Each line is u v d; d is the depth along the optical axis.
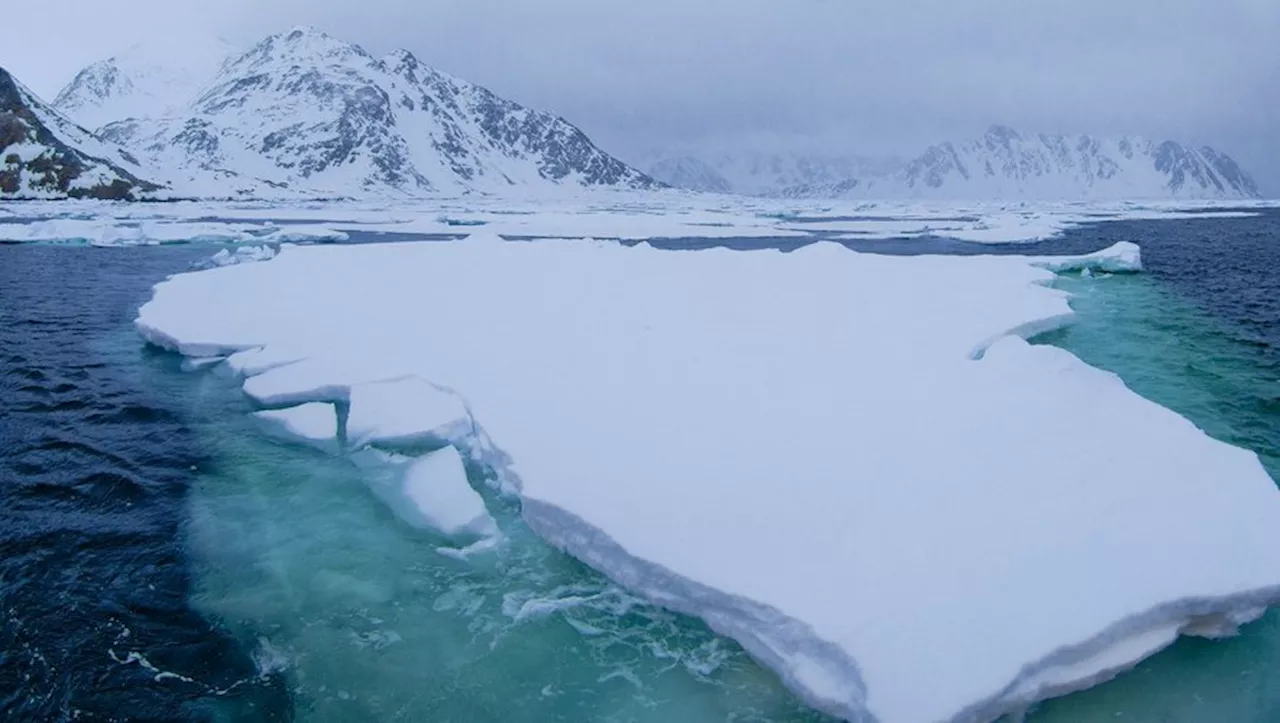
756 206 115.19
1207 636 5.98
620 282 18.16
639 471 7.88
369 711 5.68
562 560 7.21
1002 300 16.25
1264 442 10.09
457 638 6.41
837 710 5.24
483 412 9.51
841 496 7.29
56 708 5.57
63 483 8.95
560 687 5.86
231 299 16.33
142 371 13.02
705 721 5.48
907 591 5.86
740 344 12.56
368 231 42.12
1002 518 6.86
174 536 7.91
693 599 6.22
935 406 9.62
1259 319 17.27
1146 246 35.25
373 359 11.80
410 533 7.96
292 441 10.08
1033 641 5.33
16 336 15.40
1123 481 7.52
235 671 6.05
